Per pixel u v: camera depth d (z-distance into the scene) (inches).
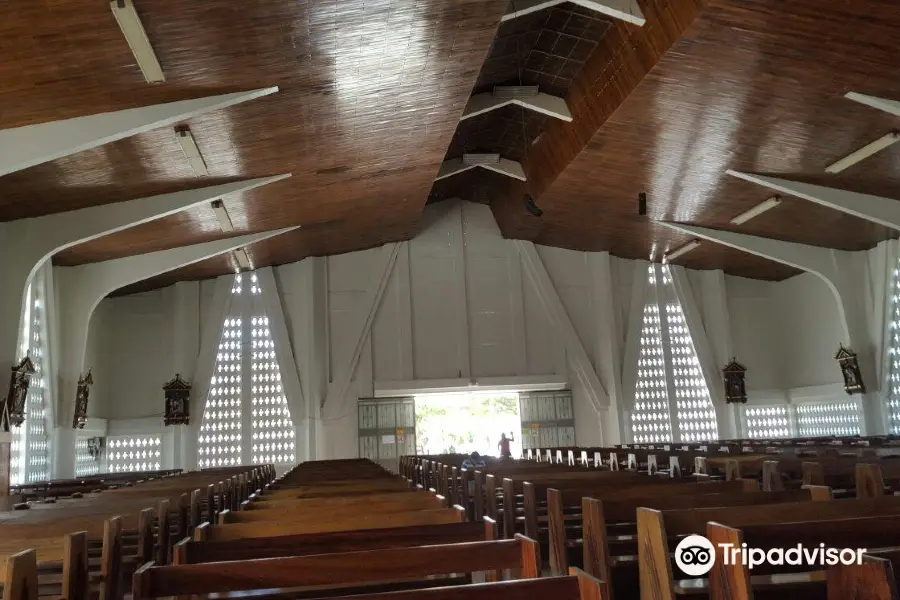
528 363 791.7
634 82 445.7
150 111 350.0
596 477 283.9
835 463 268.5
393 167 557.0
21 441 543.8
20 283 460.1
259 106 395.9
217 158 446.3
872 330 708.0
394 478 378.0
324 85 388.5
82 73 310.0
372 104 430.0
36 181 418.9
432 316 788.6
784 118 463.8
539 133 601.0
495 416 1277.1
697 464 328.8
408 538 148.0
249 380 757.3
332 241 733.9
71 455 591.8
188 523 289.3
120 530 172.1
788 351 834.8
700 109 466.0
